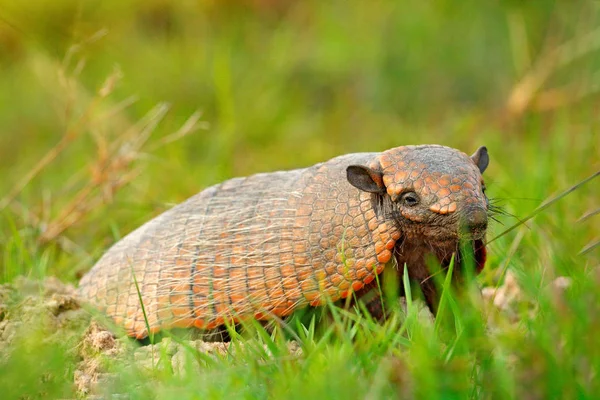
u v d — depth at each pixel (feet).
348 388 23.17
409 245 30.17
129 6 78.95
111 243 45.09
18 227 47.44
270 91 72.43
